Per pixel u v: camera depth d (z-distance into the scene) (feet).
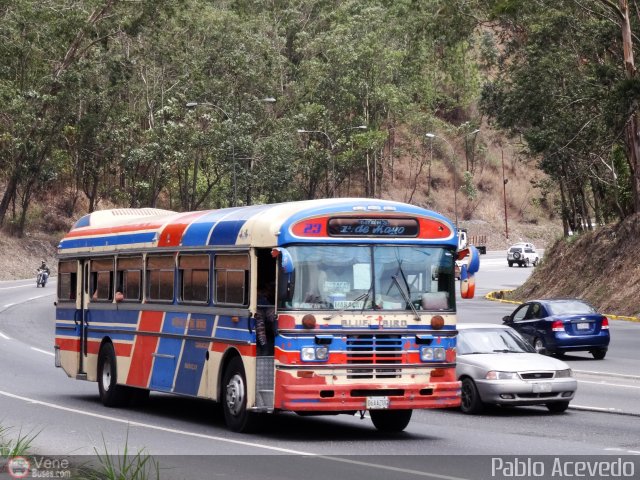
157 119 417.49
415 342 70.38
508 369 85.66
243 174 363.97
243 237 72.64
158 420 82.23
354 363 68.85
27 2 359.25
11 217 423.64
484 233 600.39
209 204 460.14
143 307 86.99
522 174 645.10
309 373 67.92
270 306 71.87
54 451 63.57
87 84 372.99
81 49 372.79
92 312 96.63
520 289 288.30
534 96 250.37
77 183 424.87
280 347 68.28
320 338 68.23
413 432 75.77
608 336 139.64
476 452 64.90
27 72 383.04
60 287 104.06
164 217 88.84
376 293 70.13
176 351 81.15
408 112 532.32
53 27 360.07
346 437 72.59
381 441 70.49
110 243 93.97
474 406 86.69
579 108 244.42
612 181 271.69
